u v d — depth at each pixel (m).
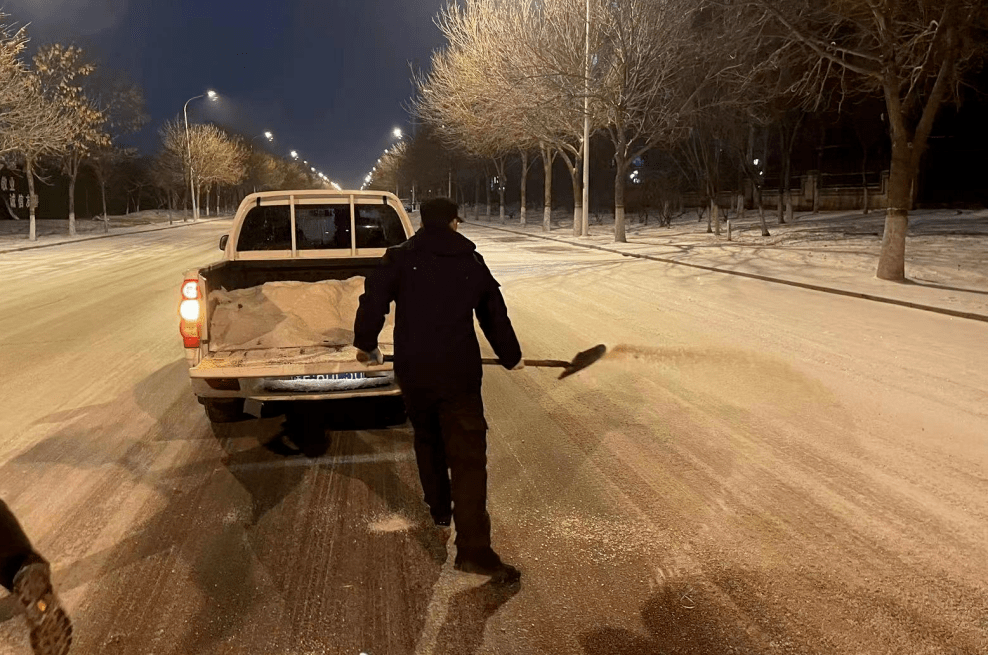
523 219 46.25
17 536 3.05
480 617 3.40
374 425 6.28
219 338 5.63
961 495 4.68
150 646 3.19
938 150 33.78
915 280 15.11
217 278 6.11
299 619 3.39
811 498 4.64
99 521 4.42
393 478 5.10
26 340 10.10
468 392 3.68
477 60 31.17
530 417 6.37
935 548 3.99
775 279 15.77
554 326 10.57
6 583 3.00
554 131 33.19
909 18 16.22
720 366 8.09
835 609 3.43
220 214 92.62
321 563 3.91
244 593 3.62
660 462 5.28
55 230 45.38
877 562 3.85
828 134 39.97
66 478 5.10
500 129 32.88
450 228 3.79
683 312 11.77
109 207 73.94
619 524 4.30
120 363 8.63
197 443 5.84
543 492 4.77
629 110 28.20
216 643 3.21
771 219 36.00
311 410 6.69
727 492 4.74
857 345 9.14
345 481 5.05
